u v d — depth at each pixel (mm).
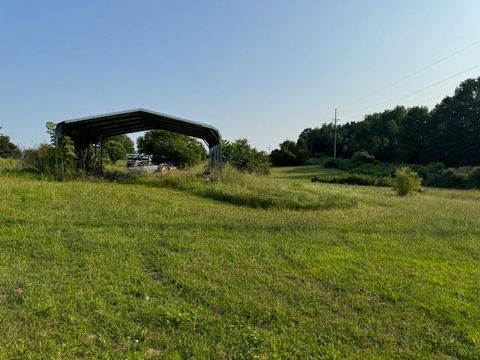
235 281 4695
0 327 3303
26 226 6555
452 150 51469
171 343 3246
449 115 53938
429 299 4457
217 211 9109
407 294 4578
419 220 9500
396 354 3287
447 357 3303
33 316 3508
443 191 27891
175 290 4340
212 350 3172
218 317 3748
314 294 4445
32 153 14758
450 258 6273
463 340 3592
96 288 4211
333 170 53781
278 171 52062
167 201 9914
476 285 5000
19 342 3096
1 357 2891
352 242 6988
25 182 10781
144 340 3258
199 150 35688
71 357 2951
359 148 68125
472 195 23047
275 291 4480
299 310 4020
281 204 10703
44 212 7641
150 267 5066
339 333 3584
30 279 4344
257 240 6703
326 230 7801
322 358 3145
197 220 7910
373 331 3668
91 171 15484
